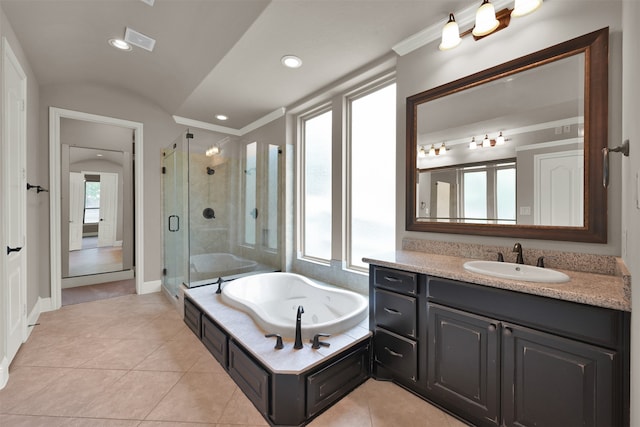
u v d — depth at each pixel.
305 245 3.45
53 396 1.61
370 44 2.13
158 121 3.60
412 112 2.09
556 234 1.46
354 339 1.76
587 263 1.37
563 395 1.09
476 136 1.78
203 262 3.65
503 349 1.25
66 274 3.80
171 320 2.74
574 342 1.06
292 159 3.48
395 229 2.40
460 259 1.77
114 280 4.09
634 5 0.96
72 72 2.81
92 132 3.97
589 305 1.03
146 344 2.25
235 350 1.76
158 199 3.64
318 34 2.01
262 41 2.08
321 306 2.55
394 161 2.48
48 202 2.92
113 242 4.17
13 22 1.96
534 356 1.16
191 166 3.64
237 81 2.72
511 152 1.64
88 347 2.19
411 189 2.11
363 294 2.65
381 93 2.58
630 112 1.04
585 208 1.38
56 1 1.87
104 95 3.22
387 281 1.74
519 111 1.60
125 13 2.01
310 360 1.52
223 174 3.89
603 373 1.00
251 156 3.92
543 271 1.40
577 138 1.41
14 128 1.99
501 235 1.67
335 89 2.78
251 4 1.77
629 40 1.07
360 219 2.77
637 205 0.87
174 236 3.29
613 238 1.31
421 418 1.47
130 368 1.90
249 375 1.60
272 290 2.99
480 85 1.76
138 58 2.62
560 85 1.47
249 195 3.92
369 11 1.78
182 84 2.92
